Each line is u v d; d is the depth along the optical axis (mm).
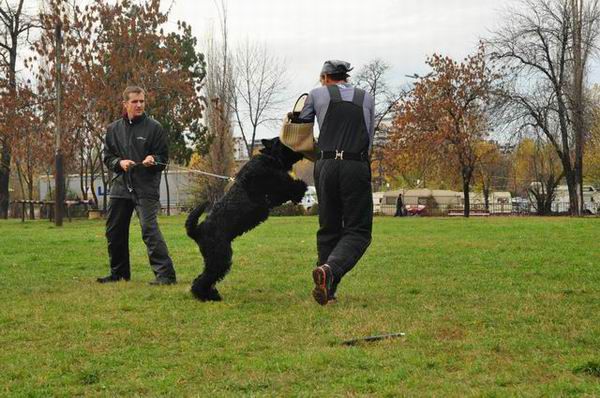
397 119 39719
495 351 4523
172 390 3840
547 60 36031
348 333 5078
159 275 7641
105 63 30766
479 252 10617
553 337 4855
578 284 7262
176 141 38688
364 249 6105
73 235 15930
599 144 43219
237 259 9898
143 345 4832
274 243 12789
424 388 3805
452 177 48688
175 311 5949
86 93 30594
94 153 40188
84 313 5898
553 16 35625
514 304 6113
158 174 7781
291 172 6691
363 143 6137
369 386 3844
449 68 37406
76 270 9008
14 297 6723
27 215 37938
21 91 32344
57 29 23375
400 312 5816
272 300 6520
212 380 4020
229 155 46875
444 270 8500
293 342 4855
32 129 32938
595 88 45188
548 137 36625
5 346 4832
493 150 39438
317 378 4012
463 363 4254
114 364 4371
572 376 3949
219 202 6551
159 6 32062
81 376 4102
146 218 7633
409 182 57938
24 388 3914
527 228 17734
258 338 4992
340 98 6176
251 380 3984
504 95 35969
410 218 30875
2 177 38094
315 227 19297
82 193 40875
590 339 4766
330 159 6113
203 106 37000
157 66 31984
